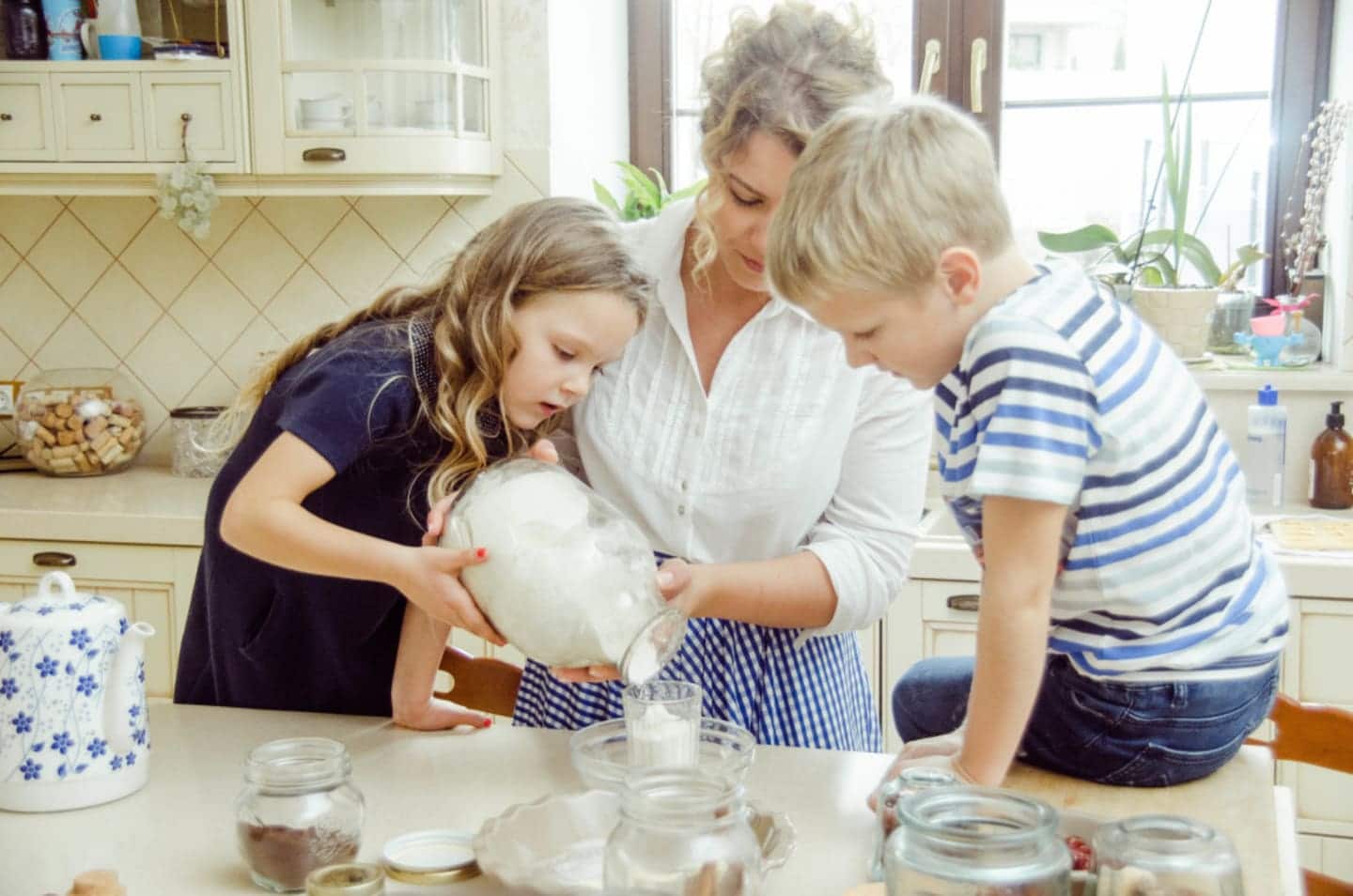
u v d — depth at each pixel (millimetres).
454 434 1346
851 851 1094
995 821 835
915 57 3096
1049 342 1080
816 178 1141
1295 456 2834
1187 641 1190
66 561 2627
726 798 886
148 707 1473
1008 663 1094
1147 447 1122
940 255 1103
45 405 2963
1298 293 2967
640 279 1354
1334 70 2941
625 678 1116
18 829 1143
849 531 1515
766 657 1523
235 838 1100
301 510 1271
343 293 3064
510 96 2889
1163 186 3061
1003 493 1062
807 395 1482
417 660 1378
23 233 3172
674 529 1534
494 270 1328
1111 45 3033
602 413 1547
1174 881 804
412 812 1175
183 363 3150
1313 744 1341
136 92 2734
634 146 3309
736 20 1362
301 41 2689
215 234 3098
